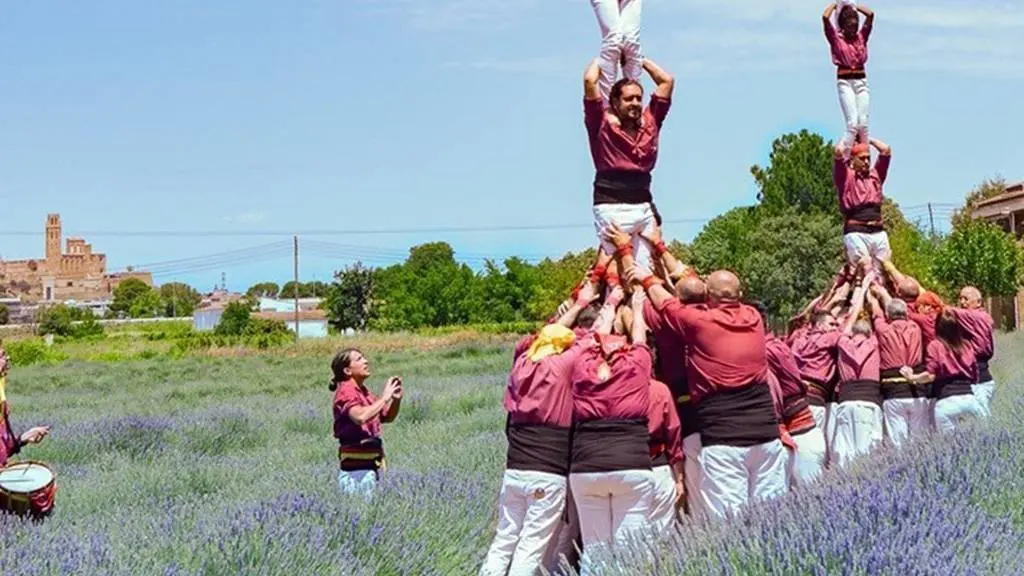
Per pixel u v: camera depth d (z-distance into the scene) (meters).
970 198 86.06
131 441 18.72
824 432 13.52
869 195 14.70
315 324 120.88
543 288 75.56
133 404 29.53
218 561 7.82
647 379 7.66
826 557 6.45
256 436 20.56
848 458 11.40
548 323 8.84
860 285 14.55
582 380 7.62
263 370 47.38
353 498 9.73
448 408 23.17
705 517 7.70
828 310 14.05
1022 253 57.41
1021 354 32.00
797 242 56.59
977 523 7.11
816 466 10.73
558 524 8.11
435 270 88.81
